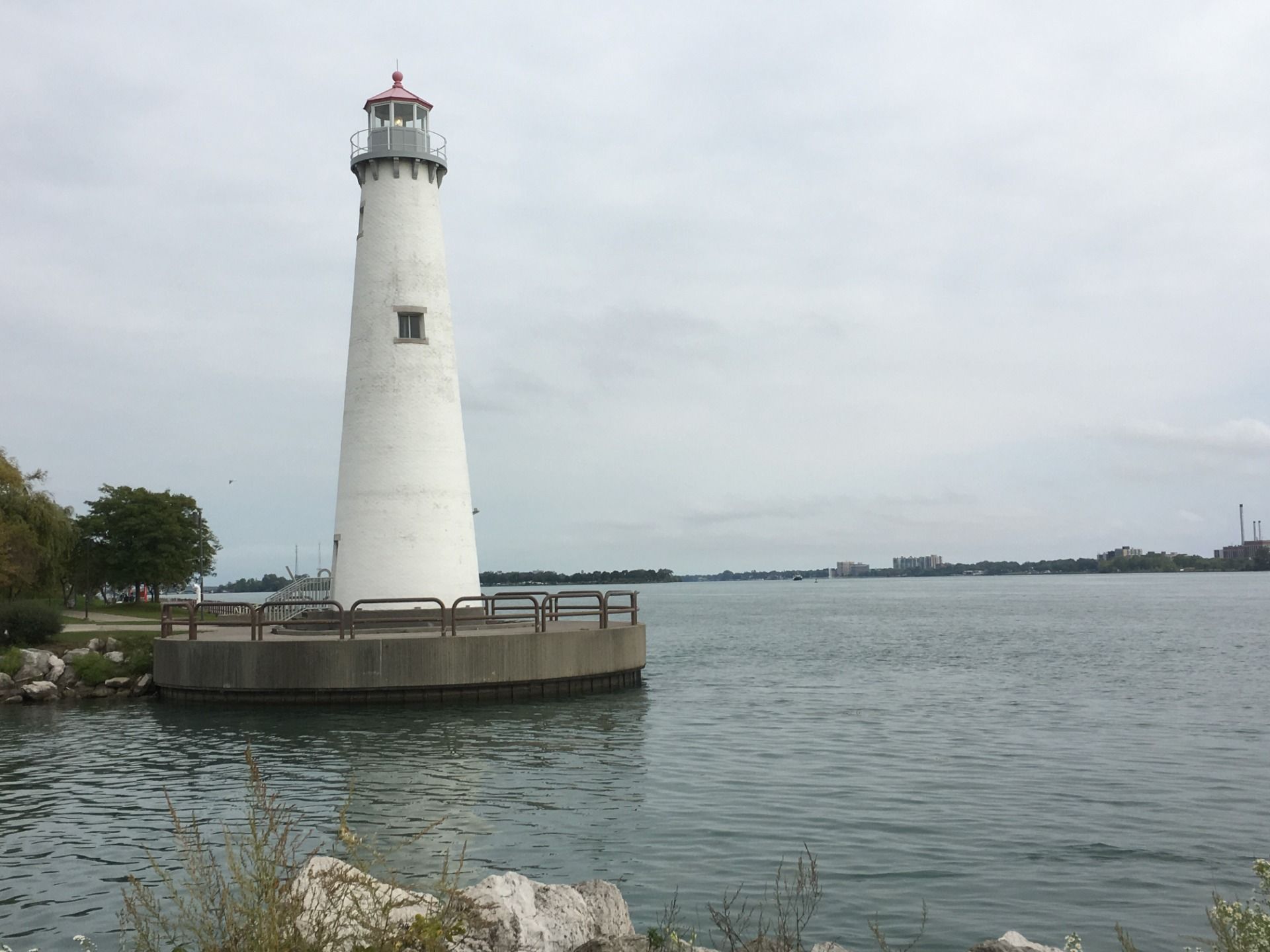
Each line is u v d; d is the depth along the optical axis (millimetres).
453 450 34688
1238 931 7992
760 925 10570
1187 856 14297
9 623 35938
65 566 52531
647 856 14195
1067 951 8648
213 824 16266
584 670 31219
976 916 11914
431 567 33562
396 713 27781
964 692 34531
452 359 35438
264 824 9930
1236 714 28797
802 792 18312
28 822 16562
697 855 14258
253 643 29094
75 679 33719
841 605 147875
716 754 22219
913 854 14344
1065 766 20828
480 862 13844
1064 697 33156
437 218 35656
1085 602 134125
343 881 6816
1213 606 114625
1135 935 11336
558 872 13398
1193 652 51812
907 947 10531
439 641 29141
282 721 26719
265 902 6688
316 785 19000
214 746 23438
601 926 9102
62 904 12477
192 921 7566
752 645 61281
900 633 72062
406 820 16234
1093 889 12898
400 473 33688
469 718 27062
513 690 29938
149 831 15906
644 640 34250
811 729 25953
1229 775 19984
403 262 34594
